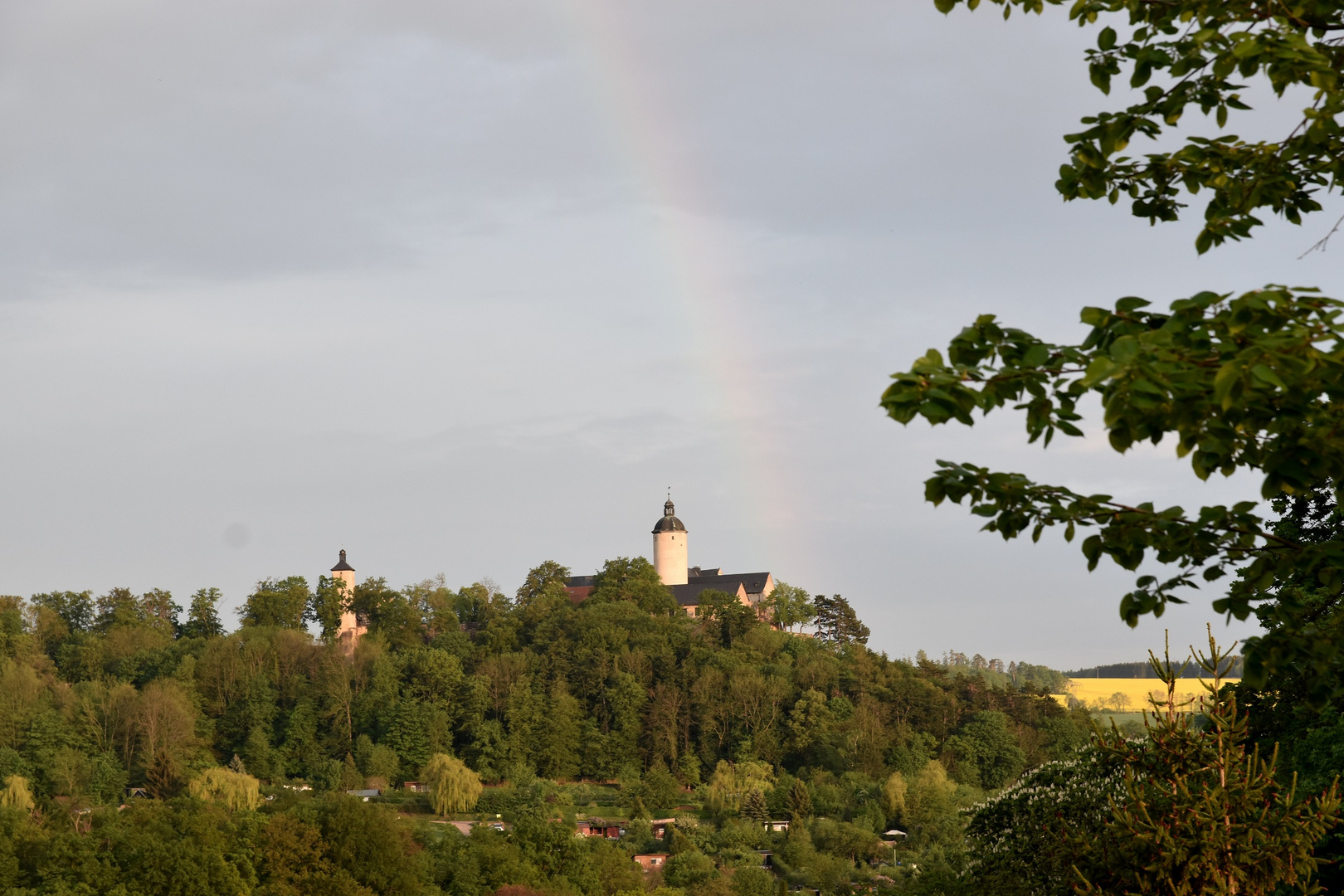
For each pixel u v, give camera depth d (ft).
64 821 253.65
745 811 394.93
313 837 232.94
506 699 519.19
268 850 229.04
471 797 404.98
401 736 486.38
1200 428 27.89
